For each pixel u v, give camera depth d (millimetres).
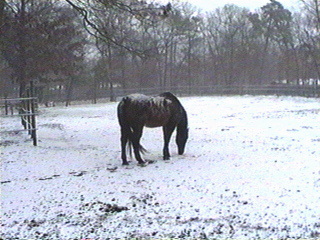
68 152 10883
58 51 26172
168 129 9461
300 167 7836
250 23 56125
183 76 56188
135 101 8820
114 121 19812
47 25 23453
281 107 25734
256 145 10953
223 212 5398
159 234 4742
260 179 7047
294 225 4754
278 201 5699
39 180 7855
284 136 12539
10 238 4852
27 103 14203
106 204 6031
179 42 54812
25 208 6066
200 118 20094
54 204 6195
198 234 4676
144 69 51438
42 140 13445
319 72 44281
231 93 45000
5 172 8680
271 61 61719
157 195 6410
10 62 25047
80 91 46438
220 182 7008
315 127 14492
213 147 11000
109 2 11852
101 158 9930
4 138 14016
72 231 4992
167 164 8859
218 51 56938
